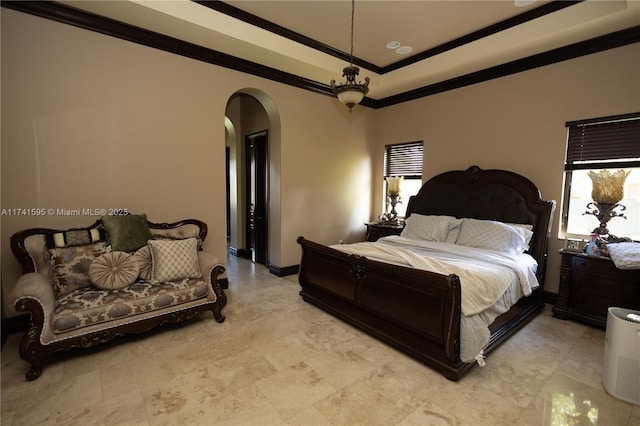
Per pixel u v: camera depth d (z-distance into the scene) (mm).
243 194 6066
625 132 3244
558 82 3621
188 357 2541
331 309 3330
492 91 4191
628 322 2039
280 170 4633
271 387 2172
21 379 2225
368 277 2883
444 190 4570
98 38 3082
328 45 4109
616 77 3229
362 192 5723
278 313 3430
